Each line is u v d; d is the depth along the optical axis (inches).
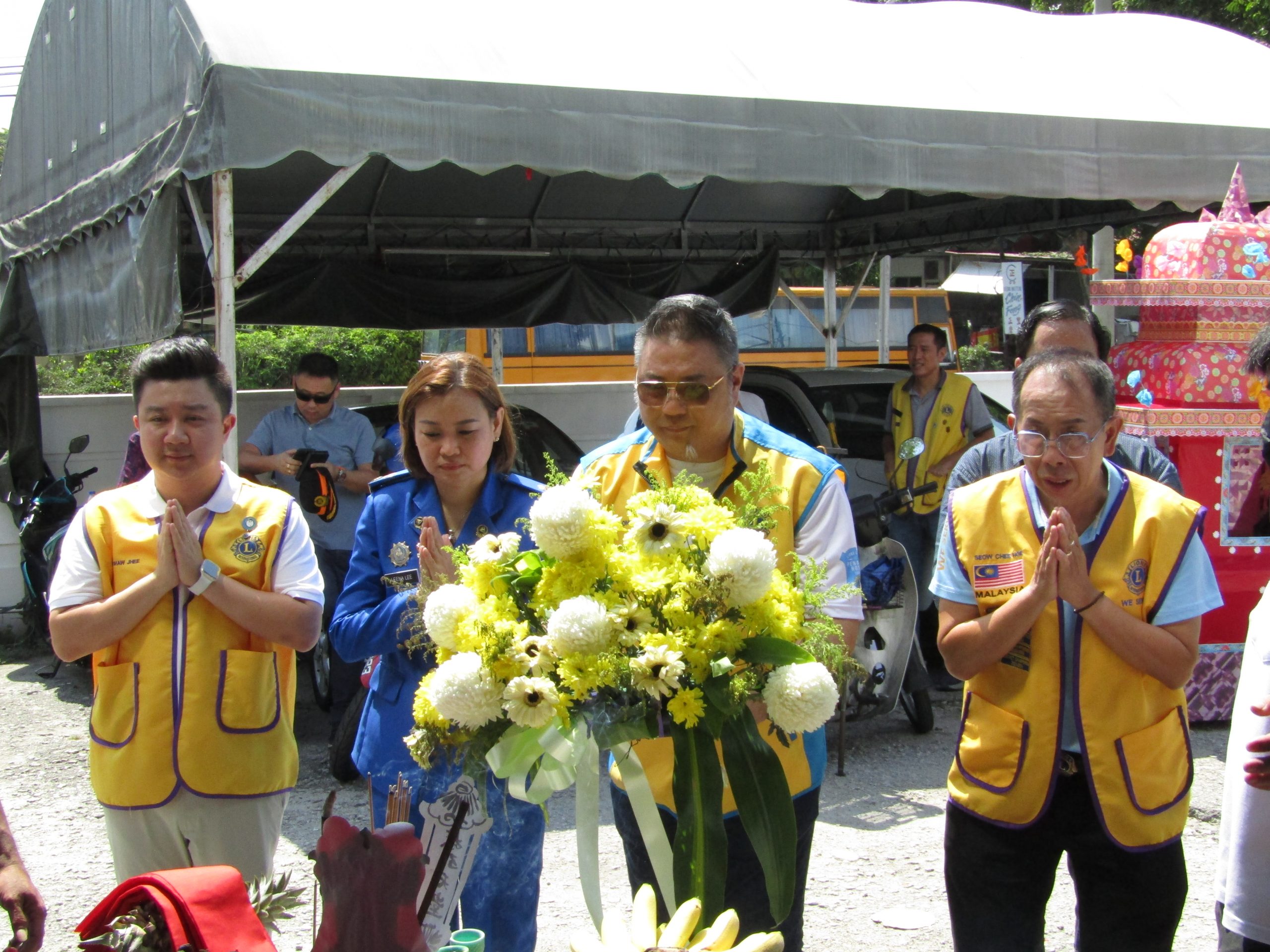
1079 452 94.3
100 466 340.5
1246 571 222.8
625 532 76.5
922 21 324.5
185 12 213.9
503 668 71.1
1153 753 96.0
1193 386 211.0
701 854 72.9
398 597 106.8
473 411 108.7
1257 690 102.0
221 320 213.3
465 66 222.8
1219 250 209.6
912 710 233.6
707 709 72.2
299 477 240.7
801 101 249.4
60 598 106.7
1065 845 99.3
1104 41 337.1
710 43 260.7
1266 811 100.8
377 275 394.6
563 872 168.7
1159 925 97.1
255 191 350.9
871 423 300.4
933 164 264.5
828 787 204.1
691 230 438.9
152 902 61.6
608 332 665.6
